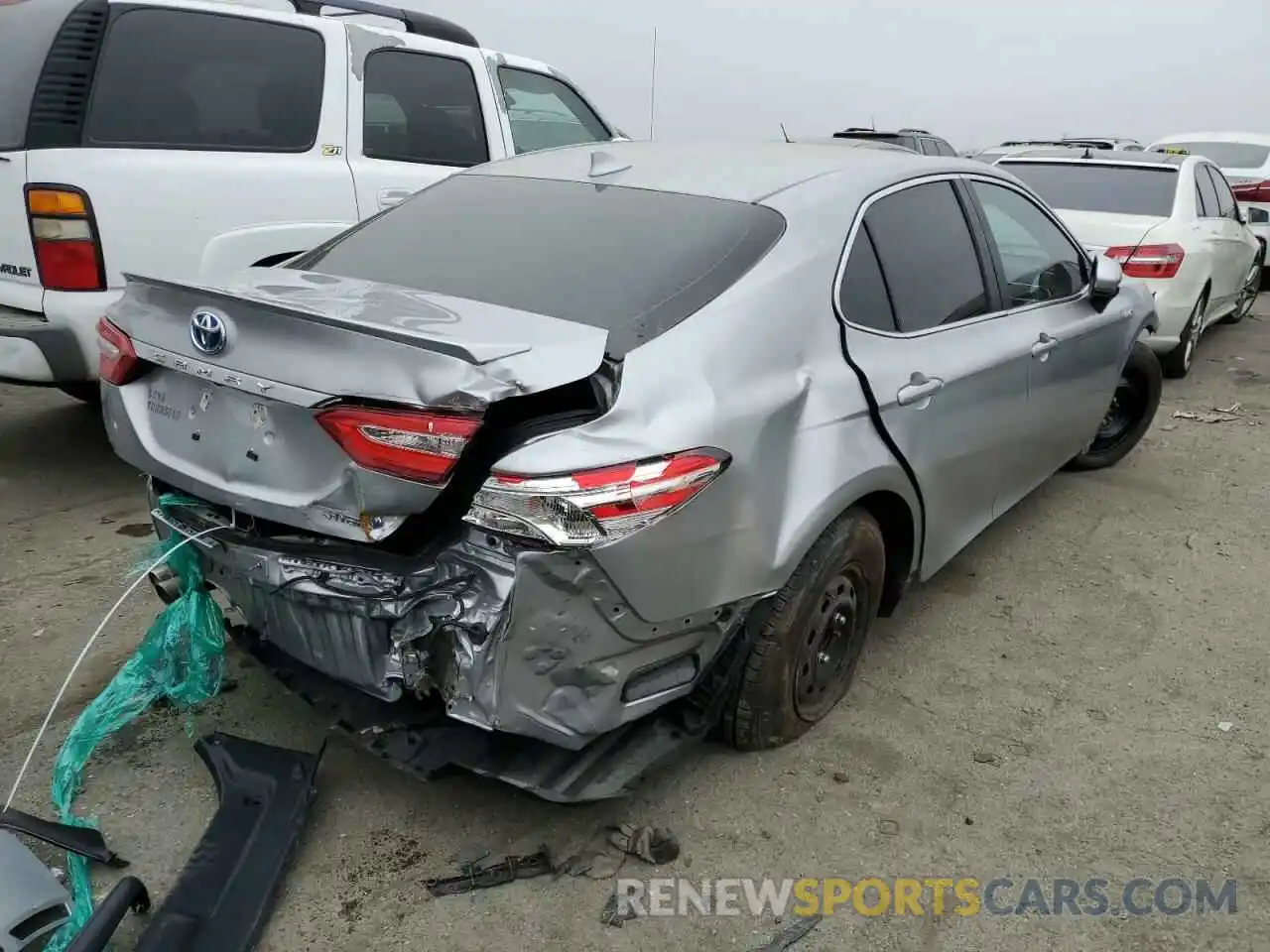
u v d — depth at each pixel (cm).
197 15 468
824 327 281
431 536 227
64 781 273
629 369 233
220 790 267
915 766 303
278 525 246
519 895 248
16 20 439
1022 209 414
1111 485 550
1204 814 288
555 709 229
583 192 321
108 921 219
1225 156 1227
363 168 534
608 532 217
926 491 325
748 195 299
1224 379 802
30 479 495
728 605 255
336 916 240
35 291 438
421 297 257
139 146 447
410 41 561
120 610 371
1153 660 370
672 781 290
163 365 249
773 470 255
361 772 289
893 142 1211
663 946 236
